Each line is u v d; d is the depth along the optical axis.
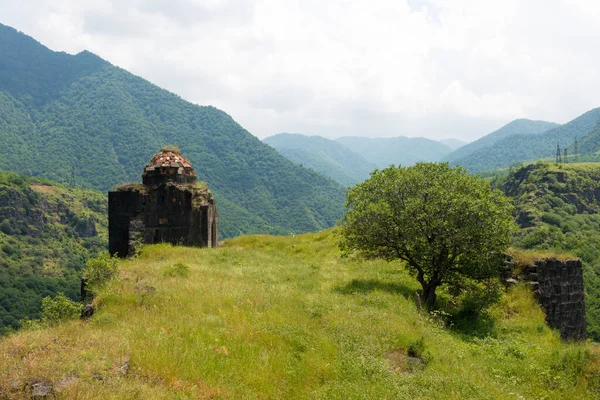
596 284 70.69
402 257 19.44
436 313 16.84
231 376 9.09
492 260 18.03
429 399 9.11
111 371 8.30
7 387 7.53
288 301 15.34
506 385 10.98
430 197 18.47
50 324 13.34
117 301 14.04
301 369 9.98
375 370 10.36
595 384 12.25
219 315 12.88
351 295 17.66
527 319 18.06
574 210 122.69
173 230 30.70
